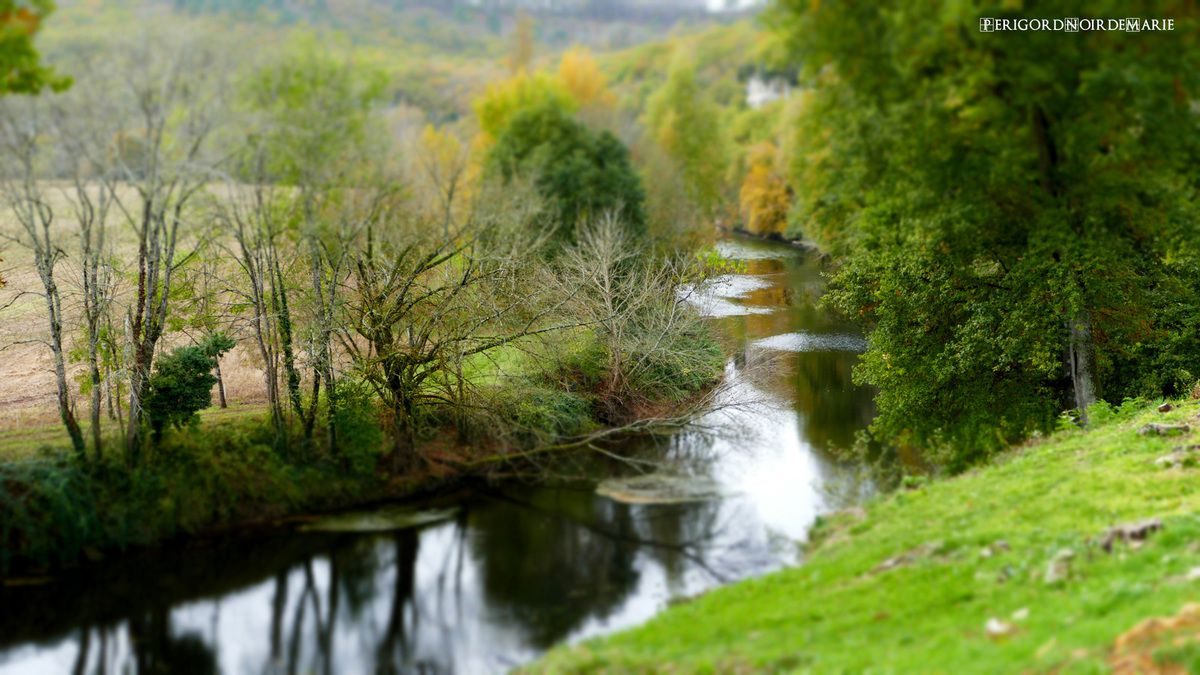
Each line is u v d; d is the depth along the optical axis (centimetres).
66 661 1402
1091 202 1819
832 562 1460
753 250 6850
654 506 1994
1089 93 1620
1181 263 2203
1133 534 1186
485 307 2409
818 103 1928
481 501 2064
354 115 4269
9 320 2794
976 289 2331
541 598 1552
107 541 1764
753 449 2366
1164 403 2000
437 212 3922
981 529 1395
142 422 1939
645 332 2761
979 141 1822
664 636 1270
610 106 8288
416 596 1588
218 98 2278
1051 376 2431
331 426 2100
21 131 1875
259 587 1653
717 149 7900
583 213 4297
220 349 2094
